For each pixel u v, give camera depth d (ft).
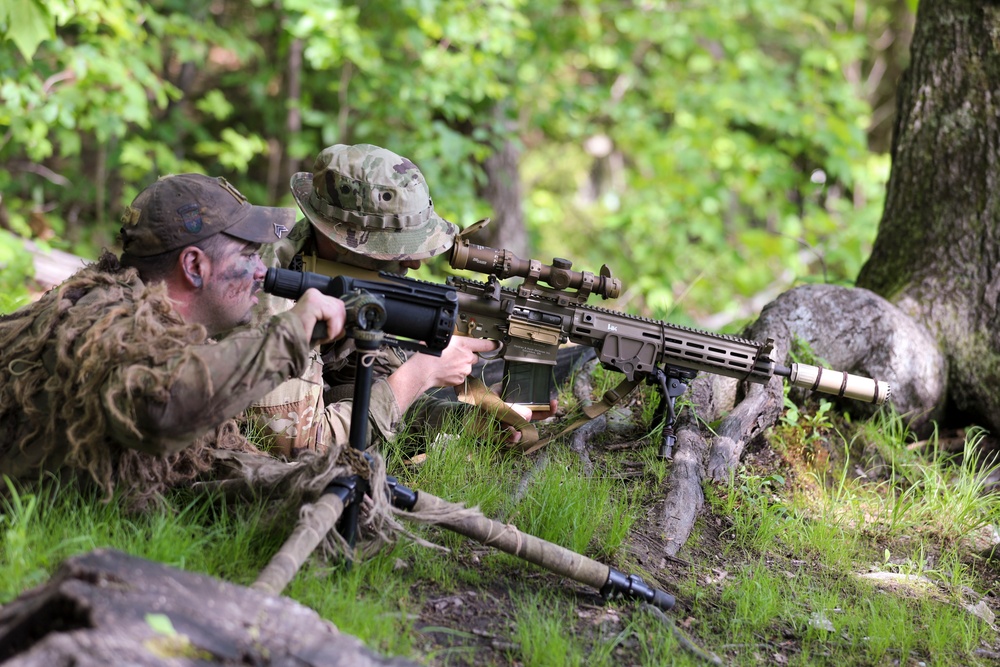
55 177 33.24
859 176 42.47
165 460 10.20
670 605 10.94
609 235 50.03
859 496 15.01
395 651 9.19
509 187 39.32
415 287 9.98
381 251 11.99
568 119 43.86
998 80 17.38
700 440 14.79
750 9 45.96
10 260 21.54
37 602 7.27
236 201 10.12
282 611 7.72
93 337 8.91
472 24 33.17
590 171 57.52
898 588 12.73
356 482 10.02
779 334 16.31
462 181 35.12
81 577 7.42
